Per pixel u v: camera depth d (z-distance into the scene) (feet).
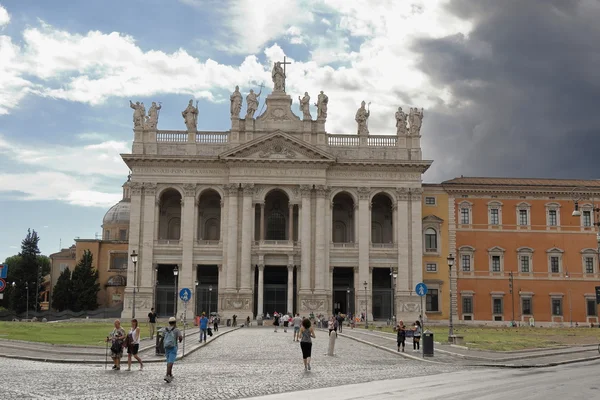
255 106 330.95
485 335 218.79
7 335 177.06
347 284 344.08
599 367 127.03
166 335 97.35
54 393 83.25
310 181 325.42
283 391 87.40
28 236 441.68
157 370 114.73
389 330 254.06
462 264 339.57
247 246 319.88
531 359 141.08
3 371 108.06
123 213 477.36
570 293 340.80
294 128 330.54
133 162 326.65
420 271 327.06
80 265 397.80
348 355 148.66
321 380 100.01
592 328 299.79
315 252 322.55
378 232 354.54
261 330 257.14
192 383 95.61
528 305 339.16
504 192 344.28
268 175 324.80
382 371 114.73
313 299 318.65
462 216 342.85
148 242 322.75
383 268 336.49
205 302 328.70
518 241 342.64
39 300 448.65
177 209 347.36
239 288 318.24
